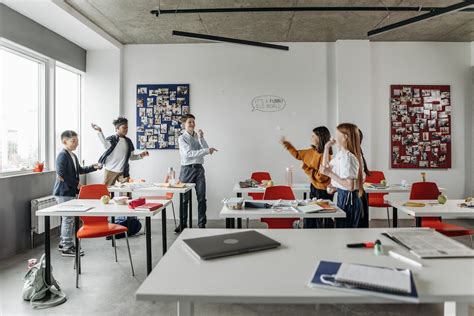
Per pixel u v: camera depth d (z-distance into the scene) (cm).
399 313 276
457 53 635
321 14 498
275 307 289
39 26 492
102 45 604
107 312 280
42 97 518
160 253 437
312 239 196
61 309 285
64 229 432
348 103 620
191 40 623
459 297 122
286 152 641
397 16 505
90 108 630
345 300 123
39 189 486
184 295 125
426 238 188
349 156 308
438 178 635
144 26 548
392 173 638
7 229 424
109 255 430
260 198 519
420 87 633
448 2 453
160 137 644
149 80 645
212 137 644
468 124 636
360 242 189
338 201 322
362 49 618
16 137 473
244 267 151
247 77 641
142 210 313
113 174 544
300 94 638
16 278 356
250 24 541
